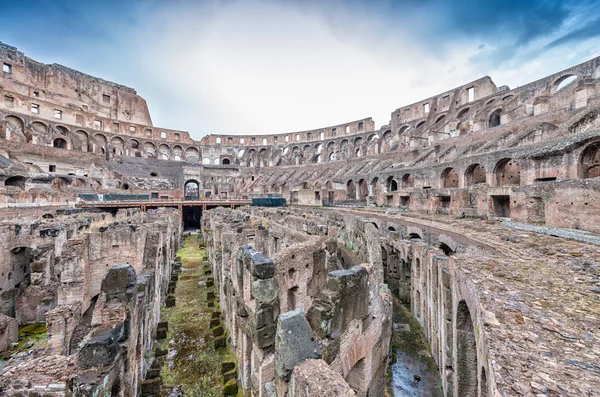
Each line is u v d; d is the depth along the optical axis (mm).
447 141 51594
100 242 13656
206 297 18484
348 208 41156
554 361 4031
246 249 9391
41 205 35312
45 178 48062
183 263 27188
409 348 12594
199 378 10695
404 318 15500
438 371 11023
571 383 3572
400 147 69750
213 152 104125
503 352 4262
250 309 8391
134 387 8773
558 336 4664
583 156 17891
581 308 5652
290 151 103188
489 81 61125
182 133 100938
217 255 19031
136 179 71750
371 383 7852
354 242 17750
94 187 59312
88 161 66312
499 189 20562
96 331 7188
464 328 8609
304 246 10117
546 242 11461
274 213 29281
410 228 20859
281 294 8852
